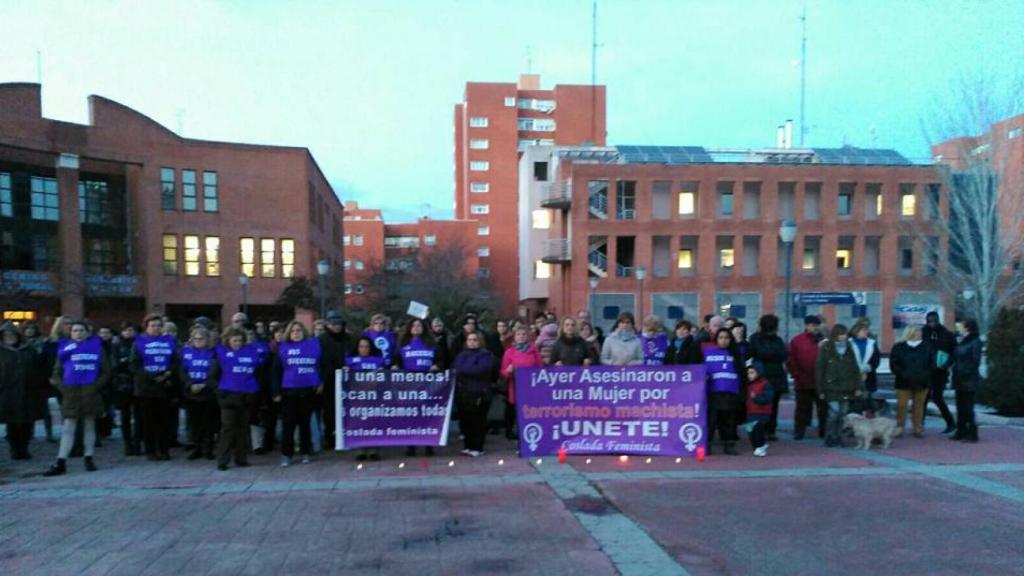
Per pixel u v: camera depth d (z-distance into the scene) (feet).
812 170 138.51
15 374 29.35
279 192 147.33
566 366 29.99
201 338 29.78
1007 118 92.07
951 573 16.03
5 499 22.66
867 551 17.51
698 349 30.63
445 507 21.45
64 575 15.83
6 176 121.60
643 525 19.63
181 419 44.96
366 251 296.71
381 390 29.40
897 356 34.78
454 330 71.26
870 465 27.68
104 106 128.36
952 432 35.37
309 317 90.02
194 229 138.10
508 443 33.30
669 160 143.33
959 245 99.25
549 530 19.10
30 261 124.77
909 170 138.41
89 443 27.53
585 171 138.82
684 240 140.67
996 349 42.57
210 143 140.15
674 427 29.71
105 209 135.33
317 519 20.21
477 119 269.03
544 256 163.43
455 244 188.34
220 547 17.76
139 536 18.69
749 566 16.43
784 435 35.91
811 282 138.41
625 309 139.13
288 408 28.17
